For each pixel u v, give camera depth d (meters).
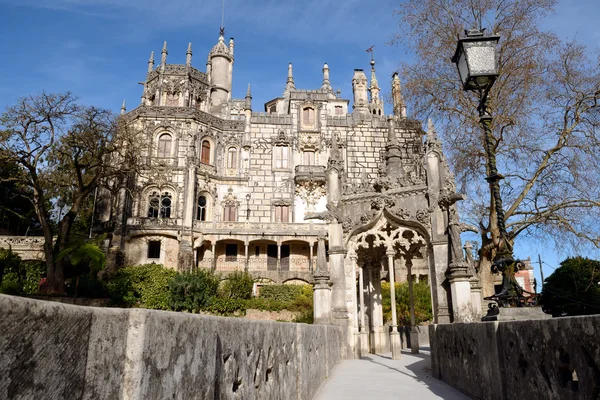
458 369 9.31
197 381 2.82
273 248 51.25
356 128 57.78
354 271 18.52
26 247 41.41
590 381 3.55
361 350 18.88
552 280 24.23
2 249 36.50
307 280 47.47
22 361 1.40
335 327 15.49
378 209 18.03
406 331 26.58
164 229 46.69
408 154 38.53
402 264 49.34
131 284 36.25
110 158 39.59
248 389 4.14
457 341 9.29
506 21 22.38
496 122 22.33
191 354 2.74
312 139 56.69
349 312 18.34
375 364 15.74
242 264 49.91
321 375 10.91
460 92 23.53
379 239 18.31
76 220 54.16
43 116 33.06
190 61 56.91
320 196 54.16
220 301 35.69
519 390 5.35
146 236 46.62
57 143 35.00
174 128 52.75
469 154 22.80
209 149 54.81
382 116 58.66
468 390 8.34
